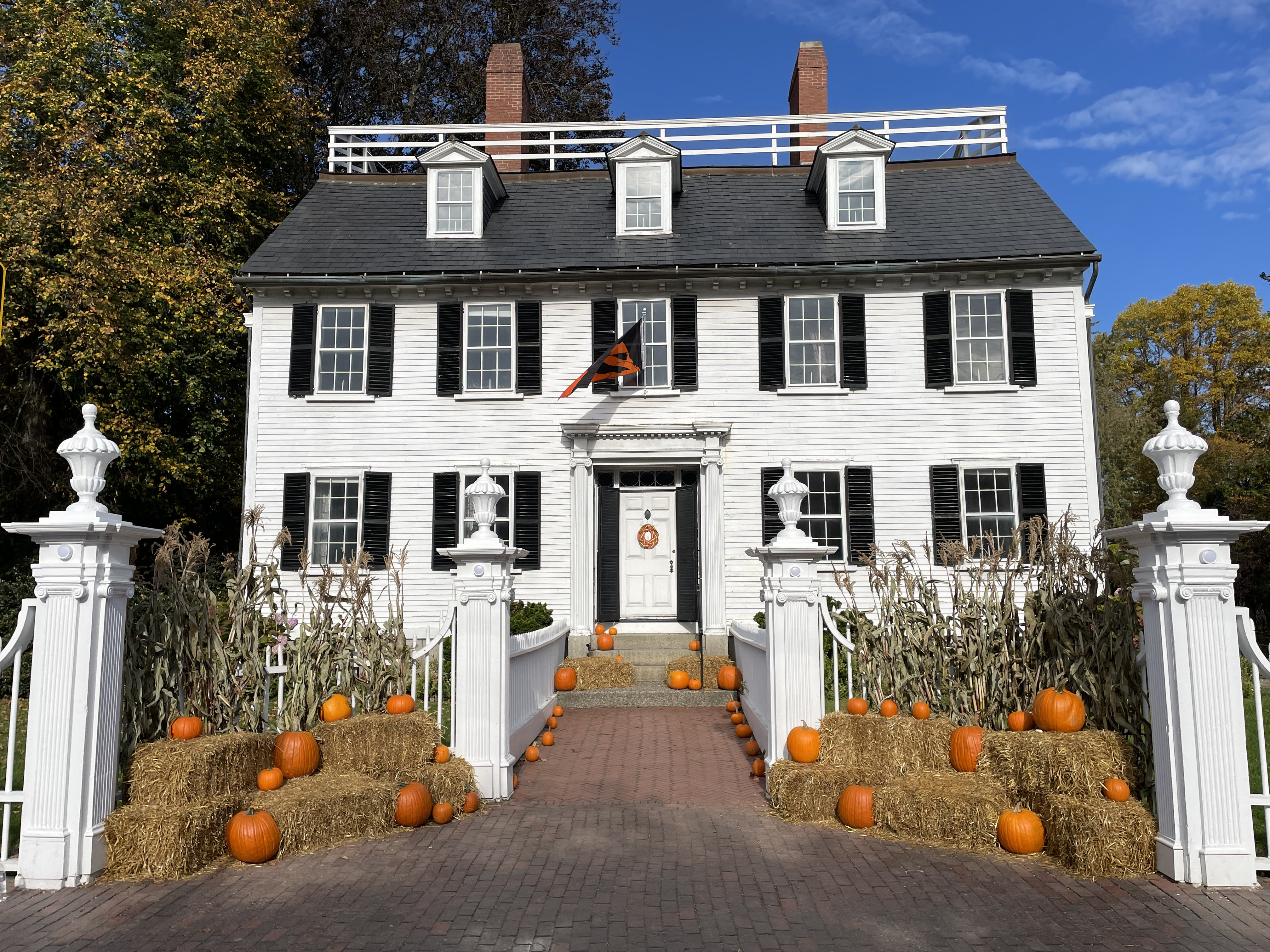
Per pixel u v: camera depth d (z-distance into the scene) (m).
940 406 15.53
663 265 15.74
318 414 15.93
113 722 5.78
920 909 5.05
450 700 10.19
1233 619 5.45
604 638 14.85
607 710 12.27
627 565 16.30
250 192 20.83
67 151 17.25
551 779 8.27
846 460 15.52
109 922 4.88
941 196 17.66
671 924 4.84
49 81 17.73
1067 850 5.67
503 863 5.83
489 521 7.74
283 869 5.73
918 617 7.64
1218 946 4.54
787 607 7.43
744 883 5.46
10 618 13.80
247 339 20.25
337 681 7.87
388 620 8.10
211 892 5.32
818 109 20.06
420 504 15.73
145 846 5.51
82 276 16.00
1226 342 38.28
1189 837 5.38
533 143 19.06
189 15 20.16
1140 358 40.25
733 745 9.86
